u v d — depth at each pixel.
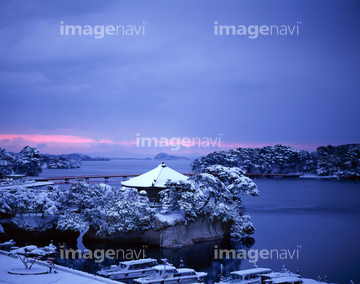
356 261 102.75
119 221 109.25
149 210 110.44
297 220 165.88
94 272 83.75
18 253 77.88
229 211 121.38
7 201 114.06
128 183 137.50
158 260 97.19
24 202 116.44
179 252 105.50
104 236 113.12
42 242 111.94
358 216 178.12
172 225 108.56
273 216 176.62
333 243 123.12
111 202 114.25
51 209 113.88
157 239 108.50
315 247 117.31
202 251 107.38
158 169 139.75
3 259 77.38
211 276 86.31
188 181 116.44
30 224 113.25
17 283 61.84
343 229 145.88
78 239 118.12
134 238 110.88
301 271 93.81
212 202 121.56
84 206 114.81
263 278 76.94
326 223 158.50
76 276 66.25
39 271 68.06
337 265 99.38
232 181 139.50
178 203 113.06
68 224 109.69
